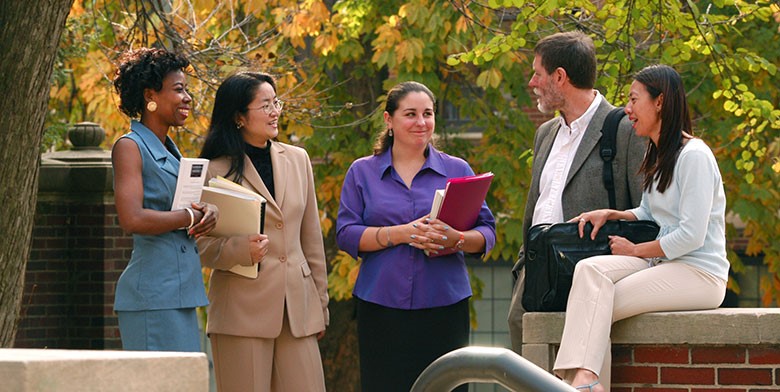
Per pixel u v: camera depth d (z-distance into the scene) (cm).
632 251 846
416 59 1947
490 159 2033
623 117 905
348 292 2012
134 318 805
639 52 1770
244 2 1930
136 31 1416
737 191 2061
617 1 1475
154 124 829
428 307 930
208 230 822
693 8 1439
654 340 859
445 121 2184
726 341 853
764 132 2064
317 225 948
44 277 1591
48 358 421
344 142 2106
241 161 899
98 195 1599
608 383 852
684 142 839
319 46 1895
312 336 926
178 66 827
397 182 945
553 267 865
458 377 446
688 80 1981
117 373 432
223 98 904
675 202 833
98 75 1970
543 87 916
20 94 964
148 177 806
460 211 905
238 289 895
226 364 901
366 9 1905
